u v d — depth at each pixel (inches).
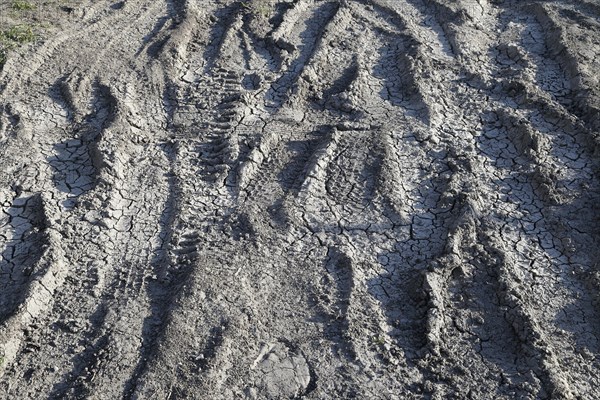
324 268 183.2
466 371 161.0
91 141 217.5
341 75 249.4
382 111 233.1
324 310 173.0
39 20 269.4
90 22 273.3
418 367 162.4
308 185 203.8
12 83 237.5
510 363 162.9
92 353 163.5
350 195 202.2
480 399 156.2
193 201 199.9
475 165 211.0
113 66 249.3
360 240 190.5
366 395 156.8
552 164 210.8
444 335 167.9
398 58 258.1
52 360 162.4
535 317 172.2
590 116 225.1
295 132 224.2
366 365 162.2
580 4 289.1
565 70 248.7
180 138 221.6
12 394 156.1
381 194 201.5
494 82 243.4
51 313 171.9
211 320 169.0
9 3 277.3
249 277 179.6
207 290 174.4
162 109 233.6
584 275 180.7
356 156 213.8
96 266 182.7
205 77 247.8
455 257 180.5
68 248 186.1
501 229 193.3
